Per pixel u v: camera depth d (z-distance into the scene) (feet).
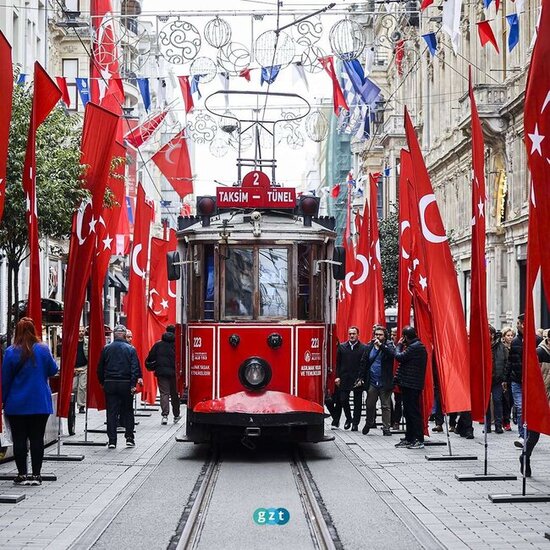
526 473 68.95
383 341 99.19
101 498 60.49
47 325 105.70
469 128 199.21
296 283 81.92
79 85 134.10
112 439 86.99
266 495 62.44
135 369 87.81
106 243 92.12
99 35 134.92
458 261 240.12
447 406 78.28
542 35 52.03
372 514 55.72
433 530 51.37
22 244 99.86
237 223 84.12
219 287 81.82
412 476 70.44
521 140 186.50
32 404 64.13
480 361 68.54
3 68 57.00
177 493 62.85
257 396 79.82
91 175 76.18
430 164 263.29
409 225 94.22
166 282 128.16
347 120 161.89
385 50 328.29
